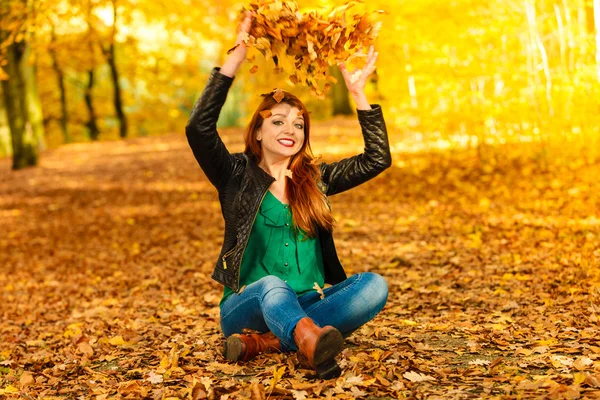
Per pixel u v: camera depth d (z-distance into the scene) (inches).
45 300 291.1
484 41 489.7
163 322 209.3
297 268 135.6
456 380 122.6
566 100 462.0
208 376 131.9
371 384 119.5
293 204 133.3
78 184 679.1
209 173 133.4
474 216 380.8
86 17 699.4
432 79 512.4
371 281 133.0
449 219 381.1
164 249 387.2
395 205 451.5
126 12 829.2
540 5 494.3
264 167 136.7
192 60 1180.5
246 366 135.6
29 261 394.9
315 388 117.6
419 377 123.3
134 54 1253.1
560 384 115.6
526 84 490.3
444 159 608.7
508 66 489.1
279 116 132.6
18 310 273.9
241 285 136.0
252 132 136.6
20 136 817.5
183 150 858.1
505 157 538.9
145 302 255.9
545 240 295.4
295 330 118.8
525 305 189.3
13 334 224.8
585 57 460.4
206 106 127.6
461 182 499.5
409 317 184.9
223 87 127.5
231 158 135.3
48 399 129.3
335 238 355.6
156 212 518.6
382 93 603.2
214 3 863.1
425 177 545.3
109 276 331.6
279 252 134.7
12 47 807.7
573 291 196.7
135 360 155.0
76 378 145.6
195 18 876.6
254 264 135.6
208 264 331.0
